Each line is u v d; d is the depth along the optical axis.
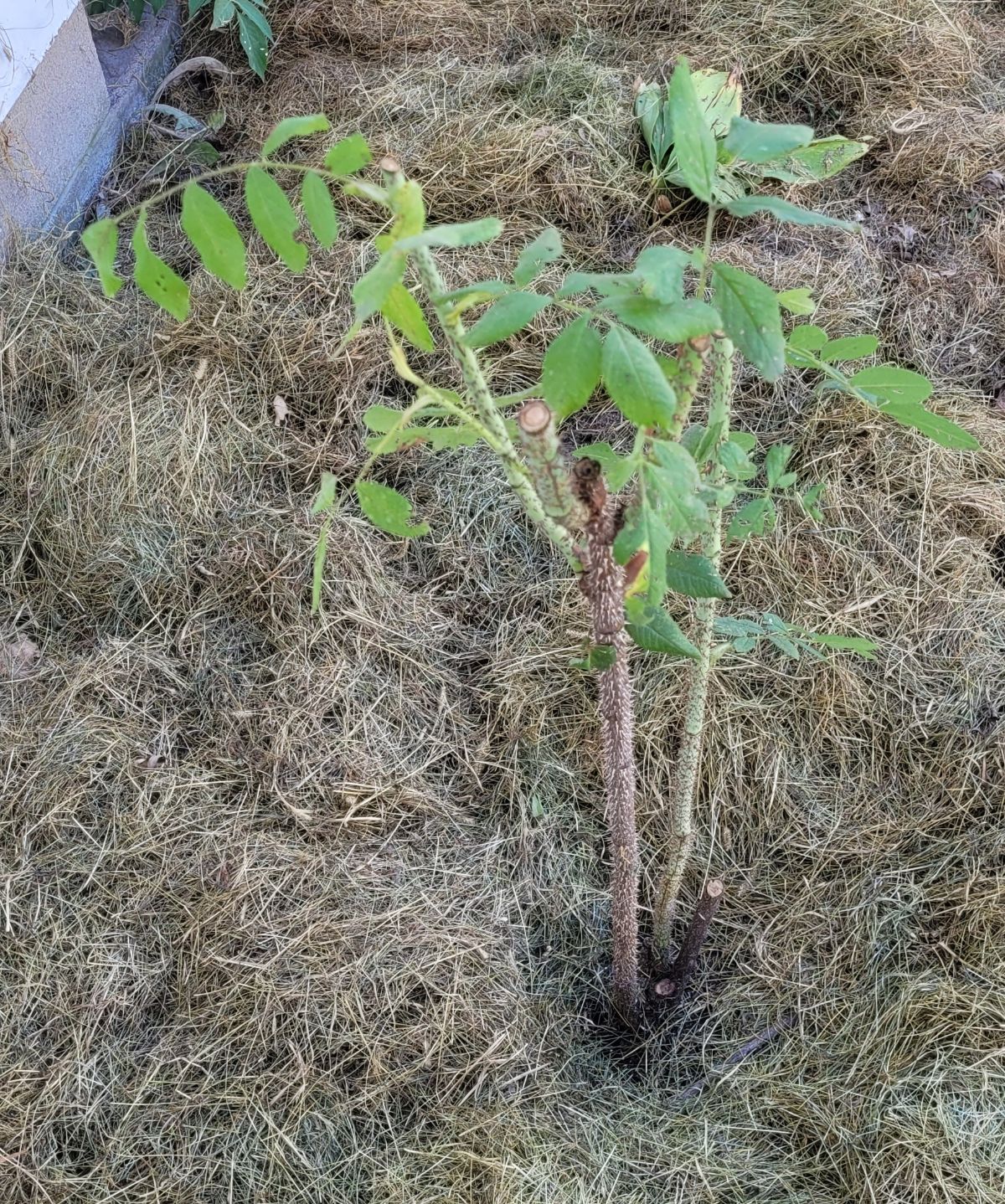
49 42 2.97
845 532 2.58
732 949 2.16
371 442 1.27
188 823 2.18
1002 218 3.16
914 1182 1.76
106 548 2.58
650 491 1.11
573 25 3.81
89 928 2.07
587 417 2.82
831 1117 1.88
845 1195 1.80
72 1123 1.89
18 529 2.67
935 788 2.27
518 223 3.20
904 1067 1.90
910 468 2.65
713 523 1.53
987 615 2.47
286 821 2.20
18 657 2.49
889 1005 2.00
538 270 1.06
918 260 3.17
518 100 3.48
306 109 3.56
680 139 1.00
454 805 2.28
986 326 3.03
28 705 2.38
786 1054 2.00
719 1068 2.00
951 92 3.56
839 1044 1.99
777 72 3.60
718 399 1.38
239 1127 1.87
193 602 2.52
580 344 1.00
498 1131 1.84
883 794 2.30
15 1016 1.98
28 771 2.25
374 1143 1.86
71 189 3.33
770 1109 1.92
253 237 3.13
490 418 1.18
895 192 3.32
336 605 2.46
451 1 3.86
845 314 2.95
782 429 2.77
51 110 3.17
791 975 2.10
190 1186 1.83
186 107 3.70
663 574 1.09
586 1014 2.10
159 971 2.04
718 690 2.36
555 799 2.29
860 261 3.10
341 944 2.01
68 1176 1.84
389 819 2.21
